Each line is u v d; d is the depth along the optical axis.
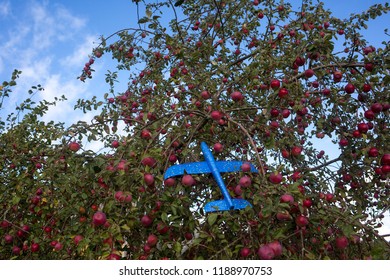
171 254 3.23
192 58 5.12
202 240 3.19
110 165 3.47
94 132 3.96
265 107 4.07
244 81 4.29
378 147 4.19
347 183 4.77
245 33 6.25
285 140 4.06
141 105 5.59
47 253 4.72
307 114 4.84
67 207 4.05
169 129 3.94
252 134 4.38
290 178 3.85
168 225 3.15
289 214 2.93
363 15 5.50
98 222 3.07
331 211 3.18
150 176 3.08
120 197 3.07
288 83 3.93
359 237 3.19
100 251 3.11
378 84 4.10
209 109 3.90
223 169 3.38
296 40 4.83
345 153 4.59
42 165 4.91
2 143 5.82
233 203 3.15
